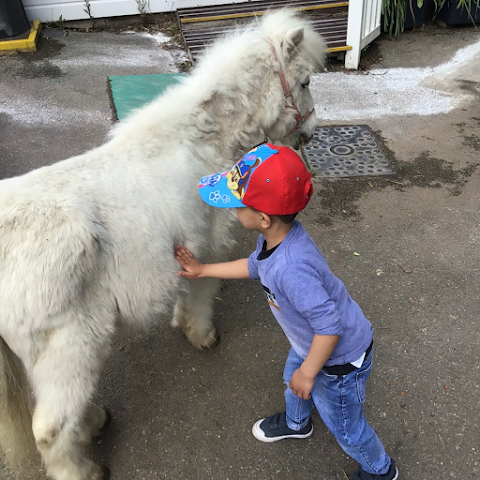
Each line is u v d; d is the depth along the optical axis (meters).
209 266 1.91
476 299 2.87
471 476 2.02
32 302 1.55
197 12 6.58
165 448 2.17
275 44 2.21
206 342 2.58
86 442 2.12
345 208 3.64
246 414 2.30
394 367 2.48
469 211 3.59
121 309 1.82
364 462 1.88
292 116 2.38
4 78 5.36
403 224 3.48
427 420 2.24
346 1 6.59
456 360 2.51
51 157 4.15
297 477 2.05
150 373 2.51
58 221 1.59
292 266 1.49
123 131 2.08
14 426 1.77
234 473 2.06
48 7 6.37
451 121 4.72
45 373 1.68
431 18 6.68
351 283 2.99
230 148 2.26
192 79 2.20
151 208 1.82
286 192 1.44
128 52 6.02
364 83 5.41
